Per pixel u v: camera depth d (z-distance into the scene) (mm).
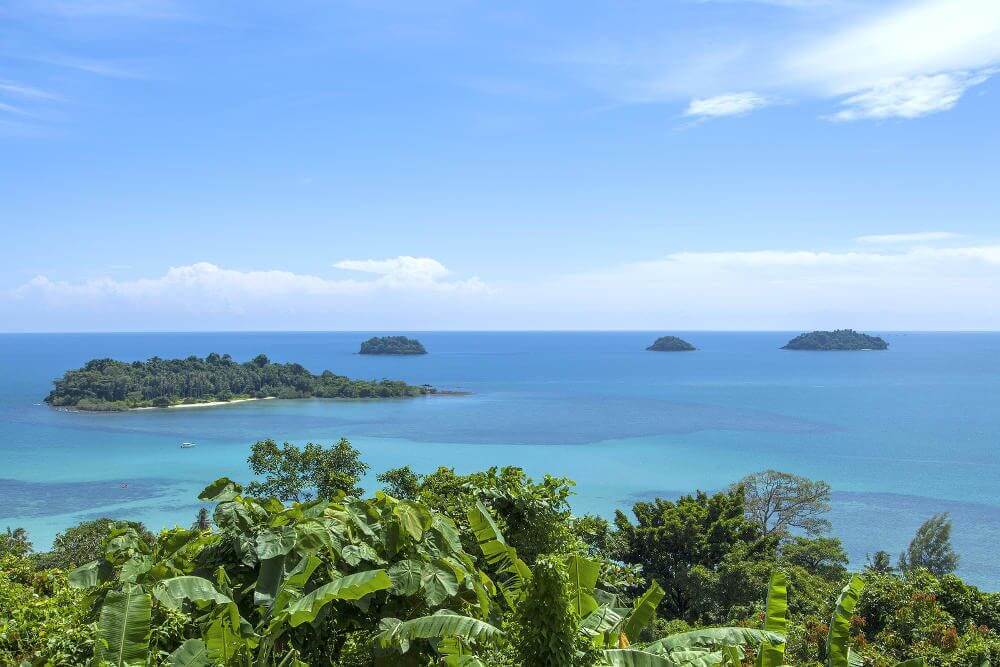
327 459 26875
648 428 148875
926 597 22062
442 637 8609
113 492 85500
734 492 45344
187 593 8062
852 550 62438
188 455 112688
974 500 82188
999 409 183000
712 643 7984
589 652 7172
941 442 128250
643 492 85750
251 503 9836
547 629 6938
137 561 8977
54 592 13984
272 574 8812
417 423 156875
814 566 46250
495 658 7934
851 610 8453
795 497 57375
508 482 13633
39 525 69875
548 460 109125
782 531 52781
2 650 9719
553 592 6980
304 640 8836
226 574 9031
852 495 84562
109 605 7531
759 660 8320
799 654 20719
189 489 86938
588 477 95250
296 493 26281
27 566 15867
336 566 9234
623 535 40062
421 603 9414
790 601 31172
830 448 121312
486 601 9266
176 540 9938
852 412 177125
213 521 9586
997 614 22250
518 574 10109
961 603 22641
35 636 9969
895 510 77250
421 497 13031
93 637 8391
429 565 9234
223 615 7902
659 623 29078
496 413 176000
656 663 7090
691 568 37531
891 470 101062
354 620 9227
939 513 75750
